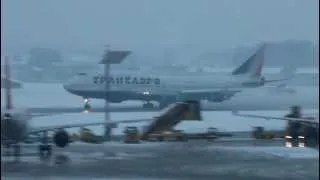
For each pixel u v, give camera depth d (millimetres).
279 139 197000
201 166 126562
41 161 135750
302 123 180375
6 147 156375
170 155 146125
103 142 187375
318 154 148125
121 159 139125
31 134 163750
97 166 127625
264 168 124062
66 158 141500
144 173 116500
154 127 196375
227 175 114062
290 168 122750
